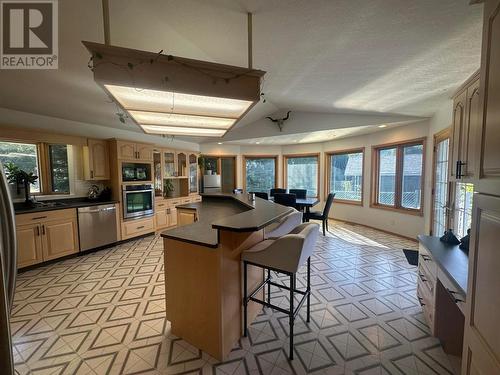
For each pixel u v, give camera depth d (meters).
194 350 1.74
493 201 0.80
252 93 1.70
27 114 3.39
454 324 1.70
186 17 1.78
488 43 0.86
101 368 1.59
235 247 1.79
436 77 2.43
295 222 2.34
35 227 3.17
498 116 0.79
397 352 1.73
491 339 0.80
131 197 4.43
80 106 3.36
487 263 0.84
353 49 2.04
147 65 1.44
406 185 4.55
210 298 1.66
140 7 1.66
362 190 5.53
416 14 1.50
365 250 3.93
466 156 1.83
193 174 6.28
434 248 1.94
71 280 2.85
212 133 3.21
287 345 1.80
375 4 1.45
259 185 7.29
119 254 3.76
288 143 6.82
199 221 2.37
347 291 2.60
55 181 3.94
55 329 1.97
